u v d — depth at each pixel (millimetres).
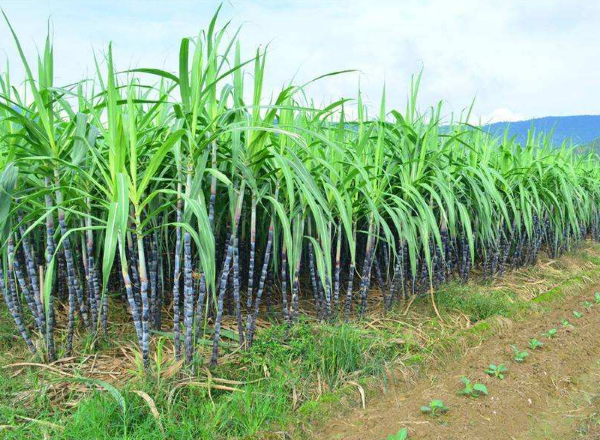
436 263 5289
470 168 5035
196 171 3029
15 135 2975
